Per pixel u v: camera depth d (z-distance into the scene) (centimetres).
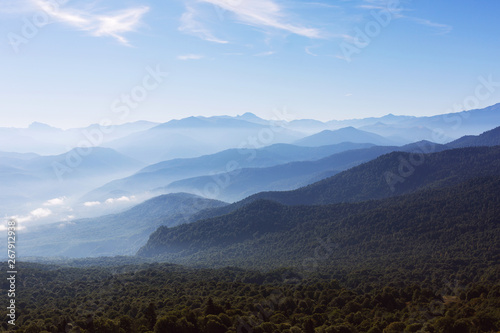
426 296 12631
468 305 11325
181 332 9581
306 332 9888
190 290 14600
